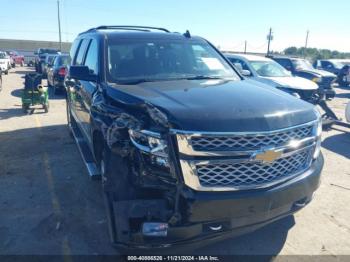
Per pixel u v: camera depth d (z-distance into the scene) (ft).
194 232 8.70
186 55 14.85
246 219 9.07
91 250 11.10
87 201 14.40
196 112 8.93
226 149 8.61
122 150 9.59
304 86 31.55
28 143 22.49
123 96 10.91
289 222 12.89
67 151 20.80
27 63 134.00
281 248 11.27
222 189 8.65
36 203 14.21
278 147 9.14
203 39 16.78
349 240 11.82
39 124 28.19
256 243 11.50
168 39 15.42
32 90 32.83
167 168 8.66
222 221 8.89
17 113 33.14
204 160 8.52
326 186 16.28
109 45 14.21
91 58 15.33
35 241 11.56
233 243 11.46
